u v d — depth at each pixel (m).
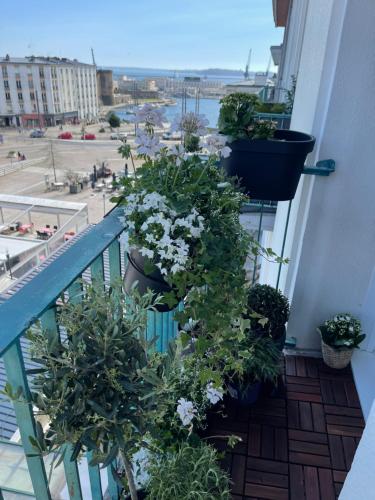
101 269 0.91
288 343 2.06
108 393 0.71
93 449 0.72
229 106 1.49
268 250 1.14
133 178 1.04
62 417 0.67
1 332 0.60
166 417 1.20
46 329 0.68
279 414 1.69
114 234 0.98
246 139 1.50
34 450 0.73
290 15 5.91
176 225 0.89
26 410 0.71
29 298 0.68
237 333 0.99
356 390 1.83
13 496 1.59
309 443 1.57
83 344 0.70
